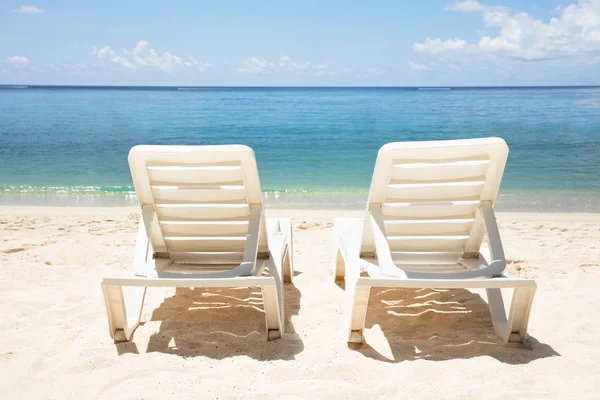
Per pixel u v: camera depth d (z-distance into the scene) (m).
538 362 2.97
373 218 3.45
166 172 3.34
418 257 3.92
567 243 5.99
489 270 3.28
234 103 45.53
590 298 4.08
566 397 2.57
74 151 16.52
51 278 4.65
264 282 3.10
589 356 3.05
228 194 3.42
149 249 3.69
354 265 3.32
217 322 3.69
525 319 3.21
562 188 10.80
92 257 5.32
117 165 14.16
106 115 30.48
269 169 13.63
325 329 3.52
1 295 4.21
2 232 6.57
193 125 25.00
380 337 3.39
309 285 4.53
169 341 3.32
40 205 9.40
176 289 4.43
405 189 3.44
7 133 20.98
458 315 3.84
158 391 2.63
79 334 3.44
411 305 4.07
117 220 7.50
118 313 3.23
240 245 3.73
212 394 2.61
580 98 56.78
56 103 44.34
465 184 3.44
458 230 3.70
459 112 33.19
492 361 2.97
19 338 3.36
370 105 41.75
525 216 8.21
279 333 3.37
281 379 2.78
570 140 18.52
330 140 19.67
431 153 3.25
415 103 45.16
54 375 2.85
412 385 2.68
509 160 14.41
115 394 2.62
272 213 8.54
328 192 10.76
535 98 57.44
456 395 2.59
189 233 3.66
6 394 2.66
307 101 50.09
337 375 2.83
